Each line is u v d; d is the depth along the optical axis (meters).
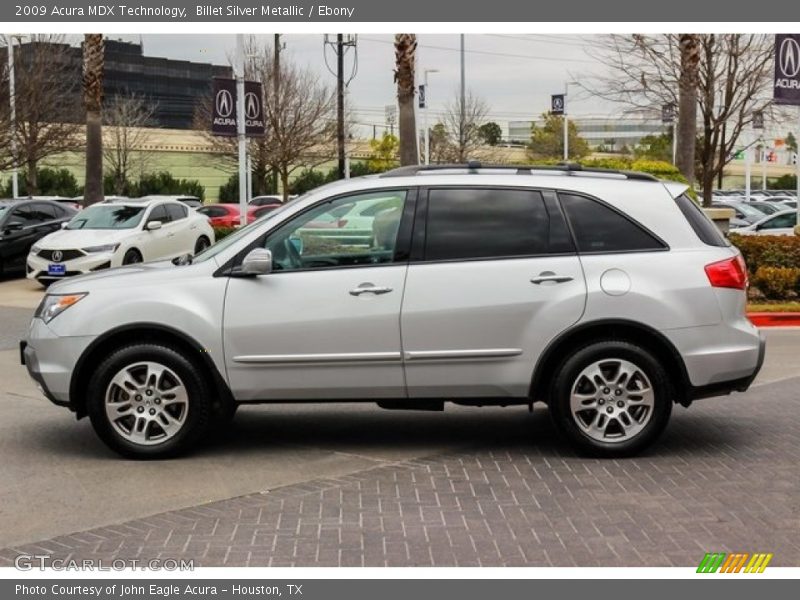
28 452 7.54
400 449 7.55
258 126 22.77
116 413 7.16
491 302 6.95
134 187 52.66
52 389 7.19
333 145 50.12
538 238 7.07
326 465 7.11
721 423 8.29
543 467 6.96
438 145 57.06
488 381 7.04
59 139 38.47
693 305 6.94
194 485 6.64
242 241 7.16
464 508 6.06
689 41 19.34
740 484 6.50
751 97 25.83
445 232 7.09
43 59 36.88
